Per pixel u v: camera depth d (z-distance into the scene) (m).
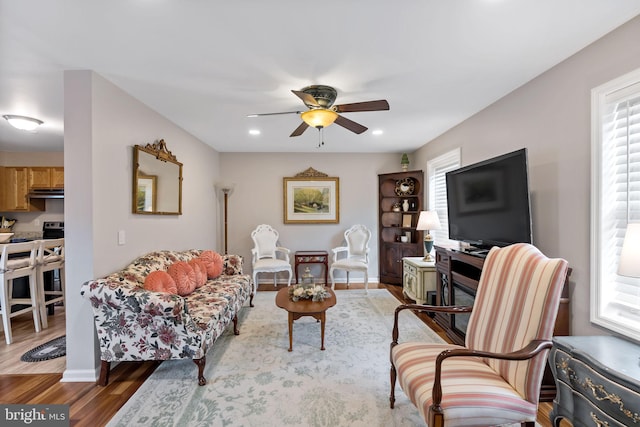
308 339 2.94
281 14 1.64
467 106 3.09
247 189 5.42
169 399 1.99
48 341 2.93
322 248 5.48
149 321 2.10
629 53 1.71
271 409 1.89
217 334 2.40
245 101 2.91
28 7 1.56
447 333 3.02
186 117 3.40
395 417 1.82
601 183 1.88
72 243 2.24
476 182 2.84
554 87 2.24
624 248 1.37
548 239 2.29
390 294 4.58
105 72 2.30
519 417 1.33
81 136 2.25
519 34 1.84
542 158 2.36
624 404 1.22
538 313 1.41
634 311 1.74
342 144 4.83
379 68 2.26
